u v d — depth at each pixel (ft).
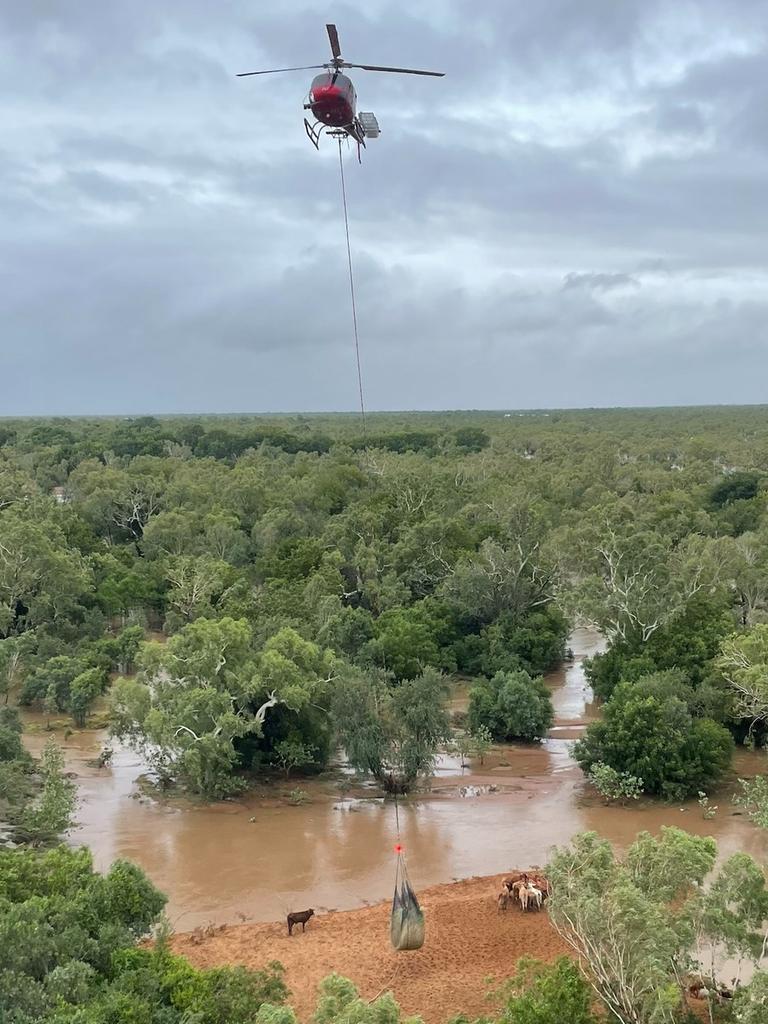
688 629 183.83
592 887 69.10
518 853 123.85
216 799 144.05
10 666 198.18
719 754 142.51
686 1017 68.85
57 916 75.56
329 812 139.95
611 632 190.90
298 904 110.01
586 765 149.38
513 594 225.76
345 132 83.46
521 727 170.81
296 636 155.43
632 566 190.39
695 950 75.87
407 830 132.77
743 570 225.15
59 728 181.88
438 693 150.71
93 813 138.82
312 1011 82.48
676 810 137.80
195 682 149.18
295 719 154.40
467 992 84.58
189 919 105.60
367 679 153.07
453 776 156.04
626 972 64.69
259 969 89.61
